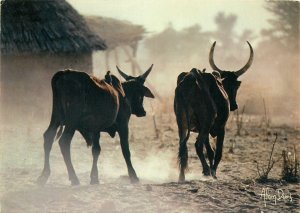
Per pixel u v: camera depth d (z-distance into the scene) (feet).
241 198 32.01
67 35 74.08
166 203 30.32
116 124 37.81
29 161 43.68
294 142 59.16
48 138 34.53
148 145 55.36
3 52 70.38
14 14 72.23
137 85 39.32
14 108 72.08
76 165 43.75
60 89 34.55
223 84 42.19
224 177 39.47
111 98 36.11
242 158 48.65
